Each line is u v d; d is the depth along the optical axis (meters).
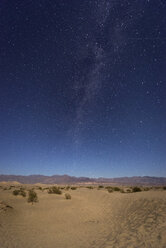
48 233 8.53
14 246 6.73
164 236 6.29
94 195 19.41
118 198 15.62
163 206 9.56
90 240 7.36
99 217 11.62
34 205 14.17
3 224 9.37
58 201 15.77
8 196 18.16
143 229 7.58
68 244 6.97
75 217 11.53
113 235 7.66
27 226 9.55
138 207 10.99
